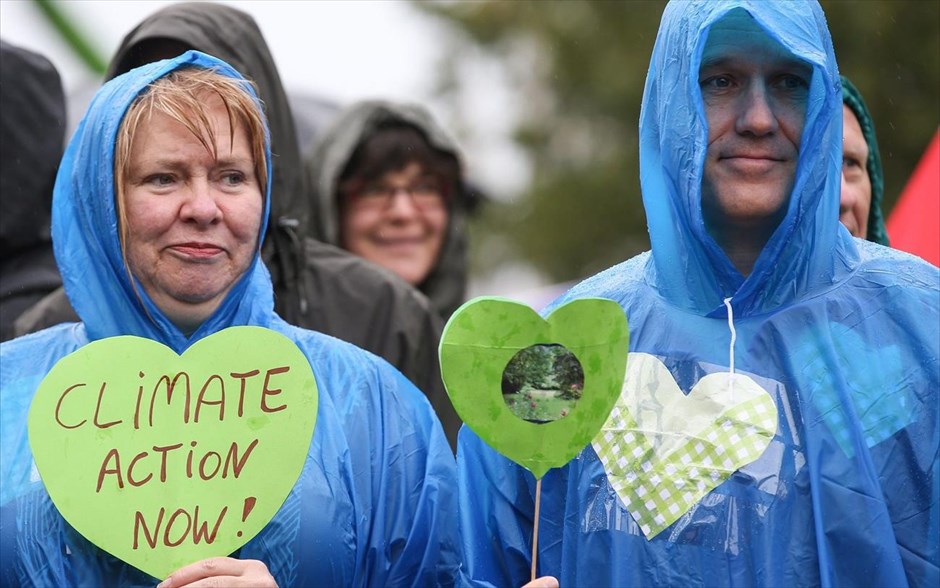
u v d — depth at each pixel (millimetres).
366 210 12672
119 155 8047
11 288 11562
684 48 7977
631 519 7680
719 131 7961
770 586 7422
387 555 8102
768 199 7910
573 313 7594
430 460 8281
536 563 7805
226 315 8336
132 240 8055
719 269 7973
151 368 7895
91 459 7742
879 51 28172
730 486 7559
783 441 7574
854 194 10602
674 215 8055
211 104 8117
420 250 12797
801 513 7480
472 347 7590
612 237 31391
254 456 7887
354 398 8266
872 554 7375
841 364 7656
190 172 8031
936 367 7590
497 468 8156
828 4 28188
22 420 8000
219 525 7781
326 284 10836
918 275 7875
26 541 7727
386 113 12703
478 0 34281
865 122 11094
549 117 32125
